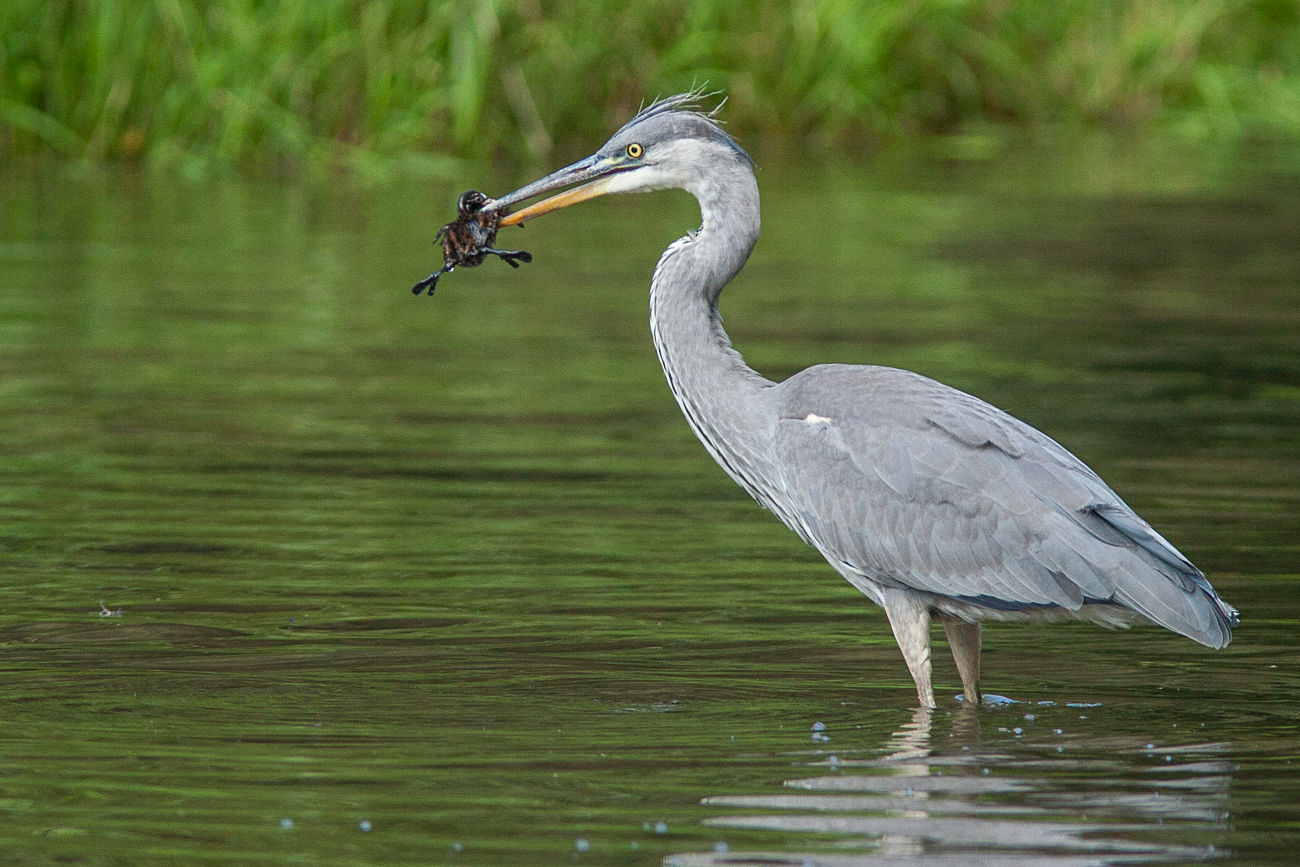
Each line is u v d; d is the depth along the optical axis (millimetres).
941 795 7199
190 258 21453
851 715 8430
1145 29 34438
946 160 30844
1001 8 32500
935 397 9164
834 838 6691
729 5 29859
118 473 12922
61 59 26422
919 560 8914
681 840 6652
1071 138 33719
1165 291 20172
